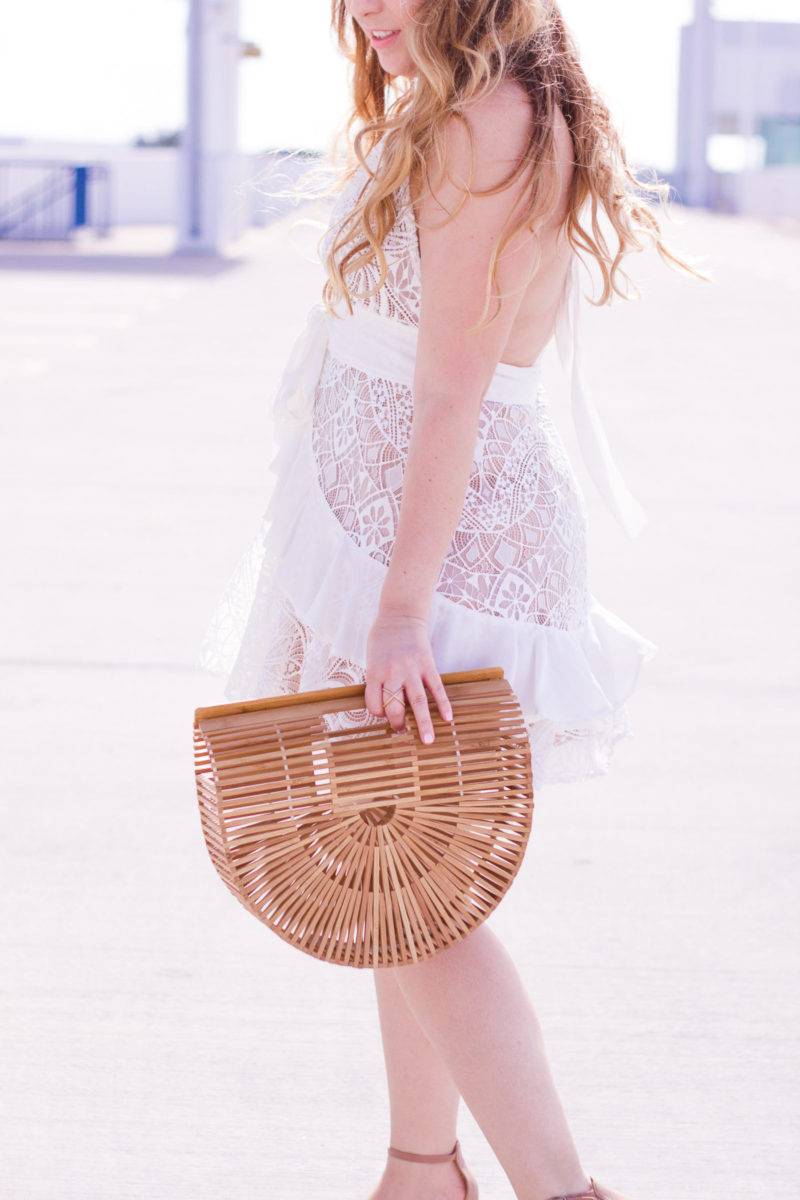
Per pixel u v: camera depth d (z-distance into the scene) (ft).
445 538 4.94
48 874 9.49
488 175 4.82
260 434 25.77
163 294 50.78
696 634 14.92
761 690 13.34
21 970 8.27
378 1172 6.56
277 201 6.44
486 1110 5.10
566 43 5.19
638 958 8.52
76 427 25.98
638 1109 7.04
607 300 5.34
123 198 101.19
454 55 4.90
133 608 15.44
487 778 4.89
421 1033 5.68
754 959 8.53
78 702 12.72
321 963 8.48
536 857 9.92
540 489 5.41
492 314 4.92
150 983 8.18
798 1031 7.75
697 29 141.08
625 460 24.03
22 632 14.56
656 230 5.74
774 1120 6.97
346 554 5.30
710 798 10.96
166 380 31.73
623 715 5.77
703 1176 6.55
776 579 17.04
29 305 46.37
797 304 50.93
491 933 5.28
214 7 73.61
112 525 19.04
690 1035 7.70
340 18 6.24
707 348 38.86
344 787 4.78
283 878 4.84
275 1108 7.03
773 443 25.91
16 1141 6.72
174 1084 7.21
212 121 74.64
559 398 29.84
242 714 4.91
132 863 9.70
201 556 17.65
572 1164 5.10
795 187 123.95
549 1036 7.66
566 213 5.20
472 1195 5.96
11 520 19.13
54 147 102.63
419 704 4.79
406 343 5.23
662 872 9.69
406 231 5.10
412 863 4.92
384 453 5.27
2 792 10.78
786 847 10.09
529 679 5.33
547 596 5.39
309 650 5.48
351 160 6.27
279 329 41.01
